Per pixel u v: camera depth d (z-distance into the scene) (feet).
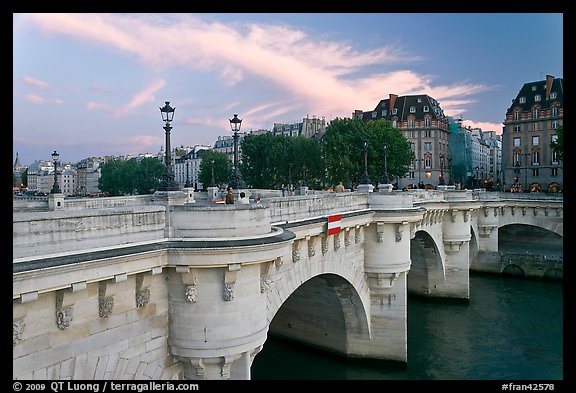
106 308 42.78
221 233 48.96
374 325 108.27
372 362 108.68
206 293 48.60
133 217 45.37
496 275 200.95
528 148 359.25
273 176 330.75
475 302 166.40
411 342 127.65
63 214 38.75
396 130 294.46
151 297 47.91
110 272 41.42
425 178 403.34
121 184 548.72
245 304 50.31
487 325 141.59
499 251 222.07
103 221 42.37
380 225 103.30
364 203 104.53
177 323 49.21
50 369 38.70
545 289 180.04
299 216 76.33
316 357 115.44
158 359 48.67
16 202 104.53
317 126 485.97
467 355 118.21
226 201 65.51
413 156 313.12
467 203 164.96
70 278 37.93
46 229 37.47
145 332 47.21
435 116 404.57
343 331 111.45
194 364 49.37
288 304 119.44
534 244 253.65
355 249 100.17
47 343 38.42
